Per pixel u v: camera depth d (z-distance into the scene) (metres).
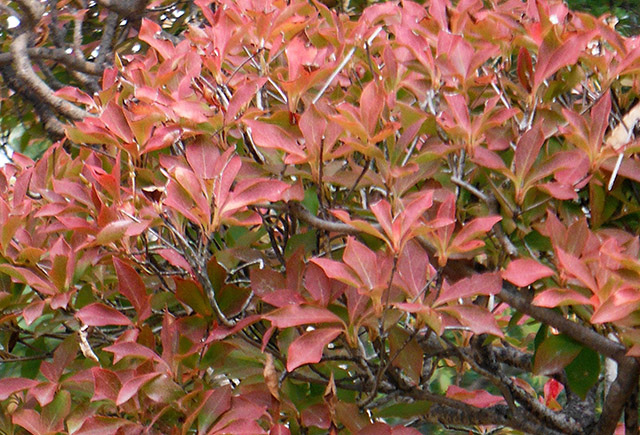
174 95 1.14
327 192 1.12
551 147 1.12
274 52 1.16
